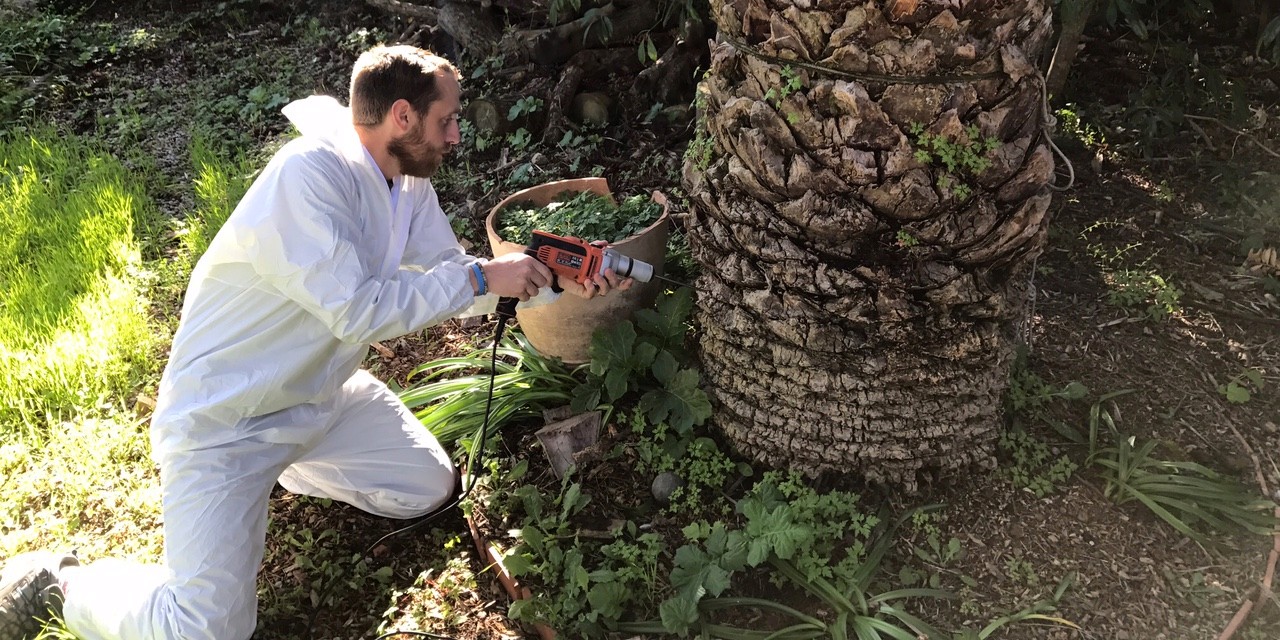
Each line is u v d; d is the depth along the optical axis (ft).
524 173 14.70
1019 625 7.61
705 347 8.98
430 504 9.04
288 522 9.40
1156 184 13.38
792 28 6.93
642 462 9.20
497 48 17.65
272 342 7.45
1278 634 7.41
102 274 13.23
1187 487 8.48
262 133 17.42
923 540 8.36
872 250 7.48
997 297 7.60
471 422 9.82
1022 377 9.75
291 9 22.12
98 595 7.64
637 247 9.46
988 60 6.81
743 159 7.50
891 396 8.11
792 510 8.09
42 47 20.72
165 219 14.98
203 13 22.30
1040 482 8.73
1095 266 11.92
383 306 7.06
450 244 8.55
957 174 7.10
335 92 18.42
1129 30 15.66
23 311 12.19
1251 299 11.16
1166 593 7.81
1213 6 15.74
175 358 7.59
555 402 10.14
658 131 15.52
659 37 16.99
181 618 7.25
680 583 7.75
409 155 7.38
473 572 8.63
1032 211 7.27
